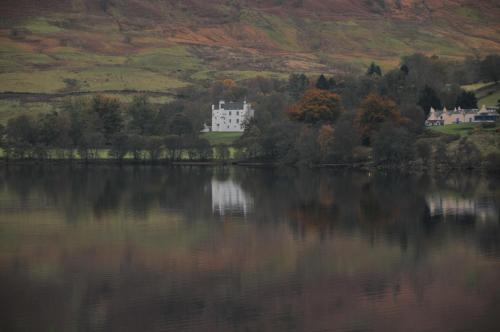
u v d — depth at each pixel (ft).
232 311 567.18
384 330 537.24
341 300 593.83
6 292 613.11
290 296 606.96
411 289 620.08
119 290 617.62
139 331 532.32
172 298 601.62
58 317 558.56
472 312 569.23
